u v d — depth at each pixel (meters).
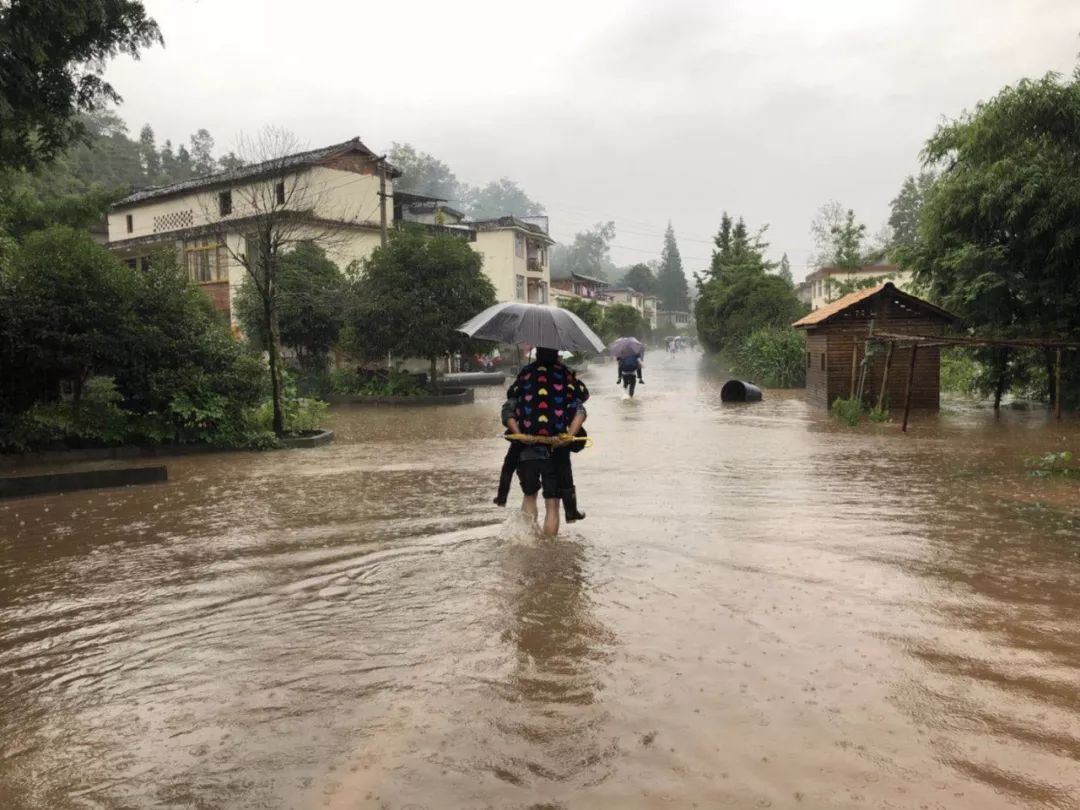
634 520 7.25
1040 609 4.70
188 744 3.11
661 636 4.24
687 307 129.25
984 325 19.31
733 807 2.64
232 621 4.61
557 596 4.95
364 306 25.92
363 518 7.53
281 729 3.23
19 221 22.61
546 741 3.10
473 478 10.12
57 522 7.55
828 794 2.71
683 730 3.18
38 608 4.91
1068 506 7.89
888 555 5.95
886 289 19.42
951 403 21.78
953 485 9.20
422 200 45.69
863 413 18.44
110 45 13.20
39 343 12.30
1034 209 17.30
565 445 6.47
